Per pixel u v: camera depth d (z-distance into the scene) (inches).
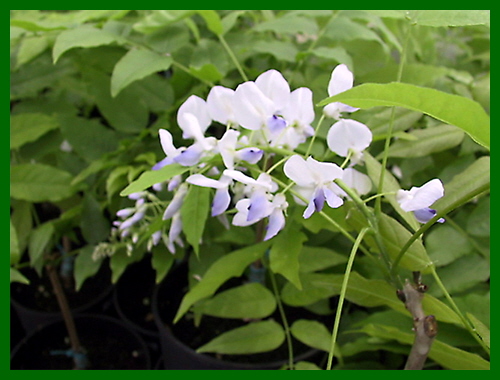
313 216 17.2
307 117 15.4
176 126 20.5
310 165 14.0
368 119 18.8
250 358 20.1
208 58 19.4
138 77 18.0
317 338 18.7
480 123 12.7
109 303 25.1
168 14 19.3
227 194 14.9
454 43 25.0
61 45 17.9
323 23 21.0
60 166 21.6
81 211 20.6
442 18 15.3
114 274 20.0
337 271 19.7
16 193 19.8
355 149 15.3
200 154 14.8
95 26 20.7
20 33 20.5
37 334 23.5
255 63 21.6
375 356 19.9
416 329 14.8
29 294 24.8
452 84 20.9
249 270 21.9
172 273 23.0
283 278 20.8
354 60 21.5
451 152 20.1
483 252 18.0
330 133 15.3
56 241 22.0
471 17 15.0
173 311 22.0
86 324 23.9
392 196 15.5
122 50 20.7
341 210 16.8
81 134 20.8
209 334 21.1
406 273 18.1
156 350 24.3
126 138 21.1
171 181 16.4
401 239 15.1
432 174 20.2
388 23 21.4
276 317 21.4
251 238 20.0
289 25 19.4
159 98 20.8
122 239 19.5
